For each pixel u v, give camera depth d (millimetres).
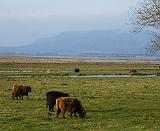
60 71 106375
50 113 28406
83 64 173000
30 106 32875
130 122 24547
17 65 148750
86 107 32031
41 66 142875
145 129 21953
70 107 26172
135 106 32875
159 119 25828
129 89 51719
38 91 47844
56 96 29750
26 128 22609
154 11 26594
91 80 70875
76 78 77250
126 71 107062
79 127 22766
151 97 40781
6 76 83750
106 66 149625
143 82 66188
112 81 68312
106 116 27203
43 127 22875
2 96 41812
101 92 46781
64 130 21922
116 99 38438
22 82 64438
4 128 22609
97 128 22375
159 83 63875
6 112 29047
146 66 153875
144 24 26969
